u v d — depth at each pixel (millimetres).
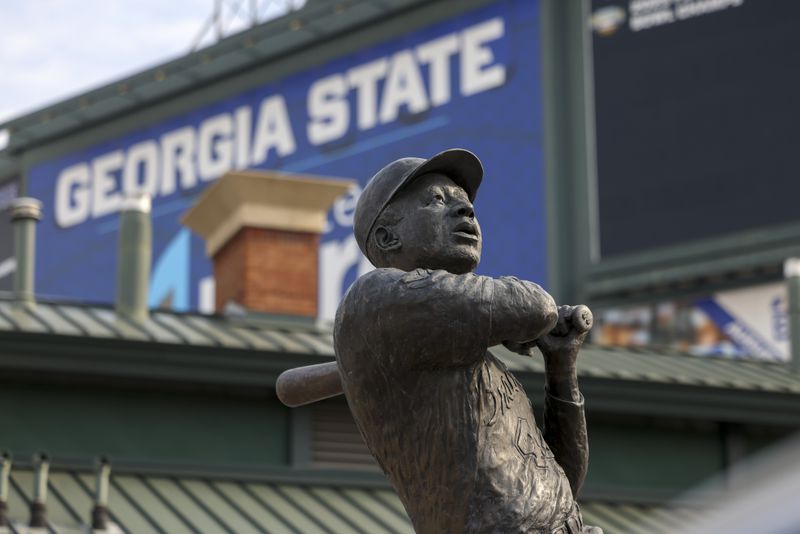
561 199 59531
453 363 6203
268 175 33469
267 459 29062
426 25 66375
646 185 58000
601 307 57906
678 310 56438
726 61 57250
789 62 56000
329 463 29328
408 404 6250
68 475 27469
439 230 6492
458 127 64312
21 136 79562
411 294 6141
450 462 6227
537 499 6230
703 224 56344
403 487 6395
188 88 74562
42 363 27562
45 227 78438
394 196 6562
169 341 28188
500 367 6449
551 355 6578
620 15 59906
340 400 29781
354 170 67875
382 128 67250
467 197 6676
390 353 6207
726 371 34219
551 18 61406
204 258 71688
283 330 32188
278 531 26938
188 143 74188
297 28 69875
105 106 76812
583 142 59562
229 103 72938
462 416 6230
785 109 55781
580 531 6363
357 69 68625
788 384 33312
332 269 66625
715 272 55406
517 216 60719
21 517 25156
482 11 64250
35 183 79000
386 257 6578
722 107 57031
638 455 31516
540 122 60969
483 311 6105
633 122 58688
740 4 57250
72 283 77250
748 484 4309
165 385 28750
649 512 30828
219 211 33906
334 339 6469
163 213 74312
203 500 27609
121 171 76312
